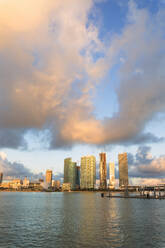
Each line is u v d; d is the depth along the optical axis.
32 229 41.41
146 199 143.50
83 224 46.47
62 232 38.50
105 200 141.62
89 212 70.00
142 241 32.09
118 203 110.25
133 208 82.44
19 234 37.16
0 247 29.50
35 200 154.75
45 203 119.56
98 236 35.25
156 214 63.66
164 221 50.22
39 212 71.69
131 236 35.12
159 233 37.16
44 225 45.66
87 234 36.75
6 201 141.75
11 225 46.00
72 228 42.03
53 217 58.34
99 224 46.28
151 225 44.75
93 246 29.75
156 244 30.55
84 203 115.75
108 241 32.22
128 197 165.50
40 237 35.00
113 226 43.84
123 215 61.66
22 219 54.91
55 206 97.25
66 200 152.38
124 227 42.66
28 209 82.94
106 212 69.56
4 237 35.16
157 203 107.25
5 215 63.69
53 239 33.66
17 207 92.62
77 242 31.83
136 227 42.59
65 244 30.84
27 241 32.59
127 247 29.23
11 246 30.03
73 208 85.69
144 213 66.12
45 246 29.94
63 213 67.88
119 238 33.91
